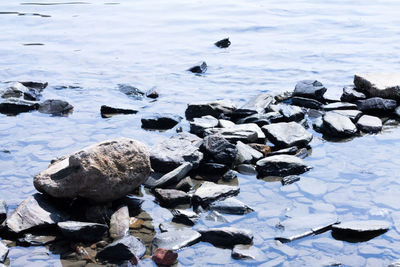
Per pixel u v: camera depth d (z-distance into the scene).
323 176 5.36
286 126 5.85
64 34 9.72
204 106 6.20
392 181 5.27
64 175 5.02
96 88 6.82
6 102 6.35
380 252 4.76
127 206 5.08
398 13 11.41
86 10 12.19
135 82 6.98
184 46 8.84
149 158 5.28
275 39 9.27
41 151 5.66
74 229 4.84
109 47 8.77
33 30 10.08
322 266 4.68
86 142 5.79
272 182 5.33
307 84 6.54
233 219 5.00
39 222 4.91
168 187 5.27
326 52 8.24
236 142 5.70
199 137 5.84
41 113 6.30
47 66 7.62
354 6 12.47
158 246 4.80
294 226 4.92
